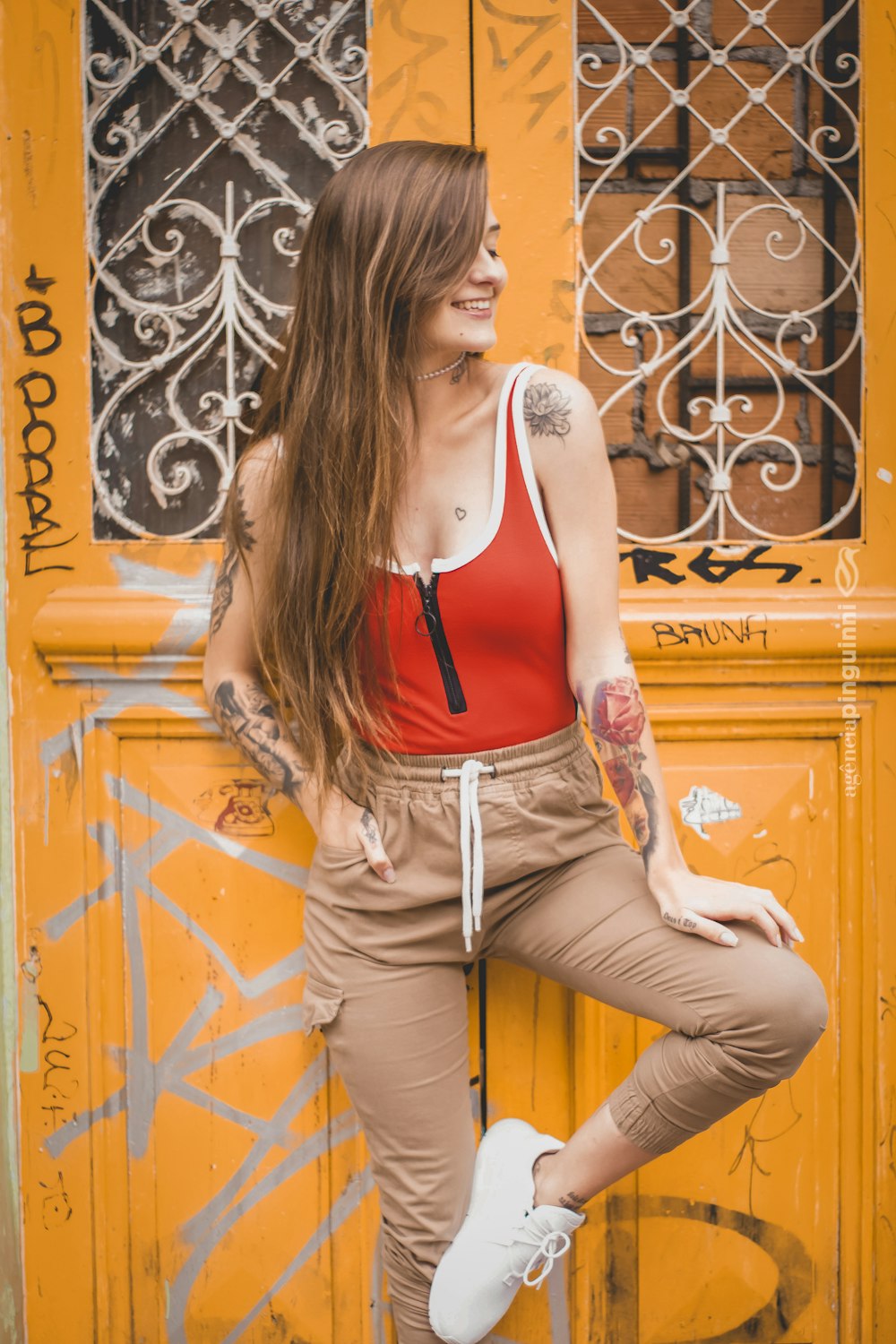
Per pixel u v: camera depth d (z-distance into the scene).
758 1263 1.56
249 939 1.53
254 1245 1.54
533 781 1.24
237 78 1.51
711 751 1.54
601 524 1.23
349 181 1.19
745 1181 1.55
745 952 1.18
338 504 1.21
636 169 1.54
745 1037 1.16
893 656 1.53
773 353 1.55
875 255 1.52
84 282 1.51
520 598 1.19
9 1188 1.54
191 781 1.53
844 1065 1.55
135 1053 1.54
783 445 1.56
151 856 1.54
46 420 1.52
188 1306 1.55
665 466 1.56
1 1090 1.53
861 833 1.54
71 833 1.54
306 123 1.51
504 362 1.51
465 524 1.22
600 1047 1.52
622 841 1.33
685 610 1.51
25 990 1.54
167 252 1.53
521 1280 1.29
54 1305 1.55
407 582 1.20
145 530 1.55
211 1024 1.54
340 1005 1.30
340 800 1.29
